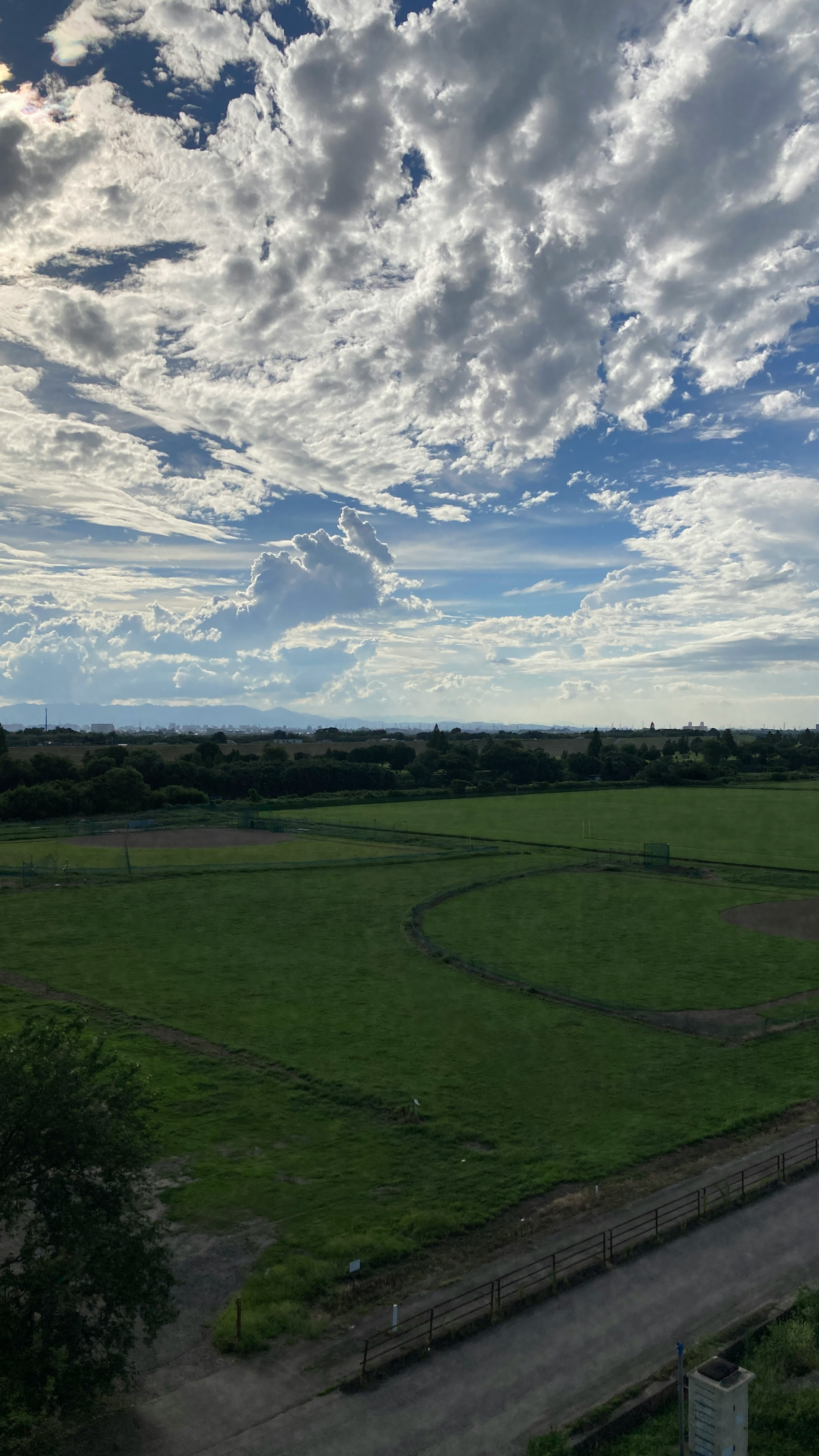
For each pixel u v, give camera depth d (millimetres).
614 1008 51156
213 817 143625
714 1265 25234
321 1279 24703
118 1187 20891
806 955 64062
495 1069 42188
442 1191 30359
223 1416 19625
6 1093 20156
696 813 152250
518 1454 18375
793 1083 40438
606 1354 21469
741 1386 17594
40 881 90188
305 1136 35094
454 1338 22109
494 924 73625
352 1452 18500
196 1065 42312
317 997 53281
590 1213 28344
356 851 112188
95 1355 21281
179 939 67688
